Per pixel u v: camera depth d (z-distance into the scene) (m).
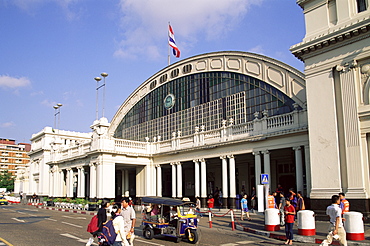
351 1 20.14
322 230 15.95
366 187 18.59
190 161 34.09
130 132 47.22
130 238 10.91
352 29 19.20
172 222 14.59
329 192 19.72
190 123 37.94
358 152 18.88
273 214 16.66
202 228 19.31
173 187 34.84
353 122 19.27
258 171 26.62
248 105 31.91
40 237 14.59
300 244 13.52
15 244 12.59
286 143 24.80
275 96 29.59
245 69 32.62
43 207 41.88
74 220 23.23
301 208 18.16
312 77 21.48
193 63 38.38
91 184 35.81
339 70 20.08
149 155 37.84
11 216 26.75
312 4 21.98
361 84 19.42
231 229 18.50
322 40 20.58
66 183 46.38
